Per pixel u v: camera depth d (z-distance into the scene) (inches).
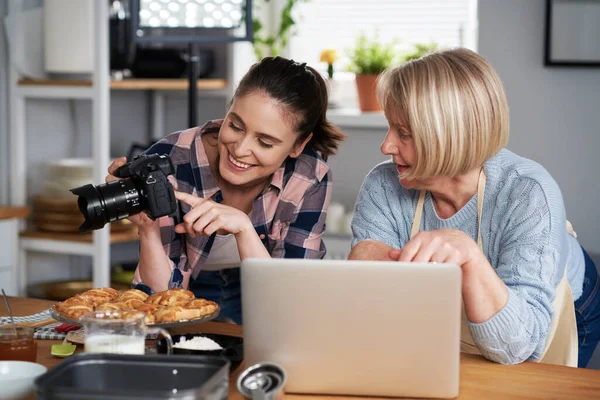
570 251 80.4
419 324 52.2
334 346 52.9
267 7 164.2
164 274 76.1
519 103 134.6
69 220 125.8
